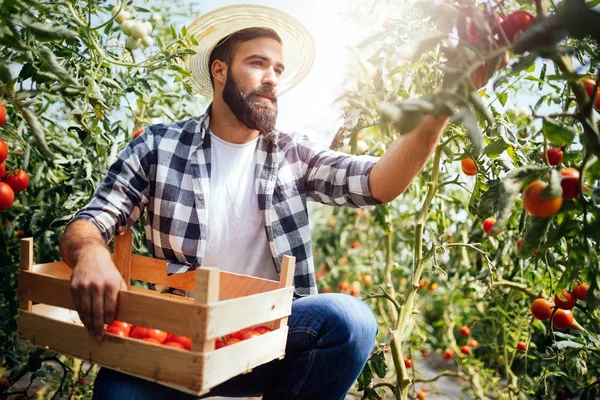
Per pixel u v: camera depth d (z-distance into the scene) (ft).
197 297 3.54
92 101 5.62
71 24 5.81
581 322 8.58
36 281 4.27
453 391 9.83
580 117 3.35
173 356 3.60
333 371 4.80
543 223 3.44
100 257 4.05
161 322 3.67
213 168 5.63
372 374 6.14
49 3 5.27
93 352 3.93
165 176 5.39
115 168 5.32
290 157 5.76
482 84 3.42
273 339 4.27
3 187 5.27
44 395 7.75
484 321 9.85
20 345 7.91
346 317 4.77
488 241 7.64
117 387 4.17
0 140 4.93
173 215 5.36
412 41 3.16
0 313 7.27
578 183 3.32
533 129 7.14
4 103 4.78
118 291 3.85
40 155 6.64
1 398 6.70
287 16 6.20
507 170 5.56
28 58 4.72
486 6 3.45
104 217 4.93
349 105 6.90
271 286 4.62
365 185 5.29
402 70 6.31
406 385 5.93
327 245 14.11
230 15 5.95
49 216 7.00
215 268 3.55
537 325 7.68
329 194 5.66
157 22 8.43
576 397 8.46
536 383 8.48
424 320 12.42
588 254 3.53
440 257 10.31
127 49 6.59
